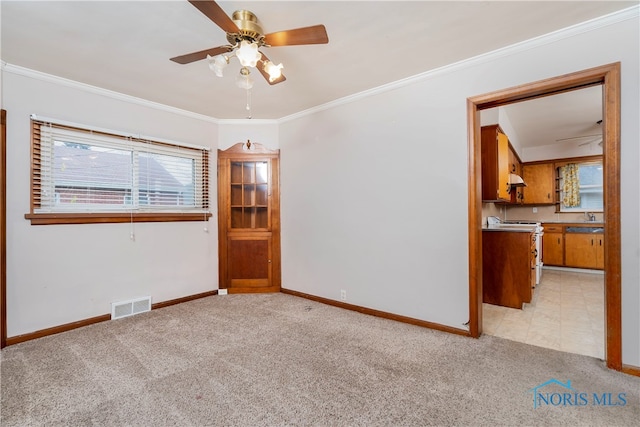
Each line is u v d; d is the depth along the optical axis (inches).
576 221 221.9
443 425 58.3
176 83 111.2
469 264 97.7
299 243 148.3
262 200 159.5
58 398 66.7
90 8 69.3
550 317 118.5
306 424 58.8
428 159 105.3
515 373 76.3
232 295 151.8
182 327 108.4
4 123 94.3
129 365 81.2
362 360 83.5
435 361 82.7
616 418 59.6
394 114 113.3
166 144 135.4
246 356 86.2
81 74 103.4
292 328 107.1
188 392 69.1
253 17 71.5
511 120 170.1
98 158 116.0
